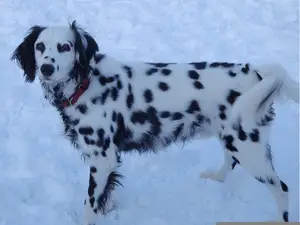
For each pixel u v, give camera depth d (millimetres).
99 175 2943
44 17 4238
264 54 4020
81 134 2916
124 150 3016
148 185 3182
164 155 3318
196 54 4004
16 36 4035
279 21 4387
